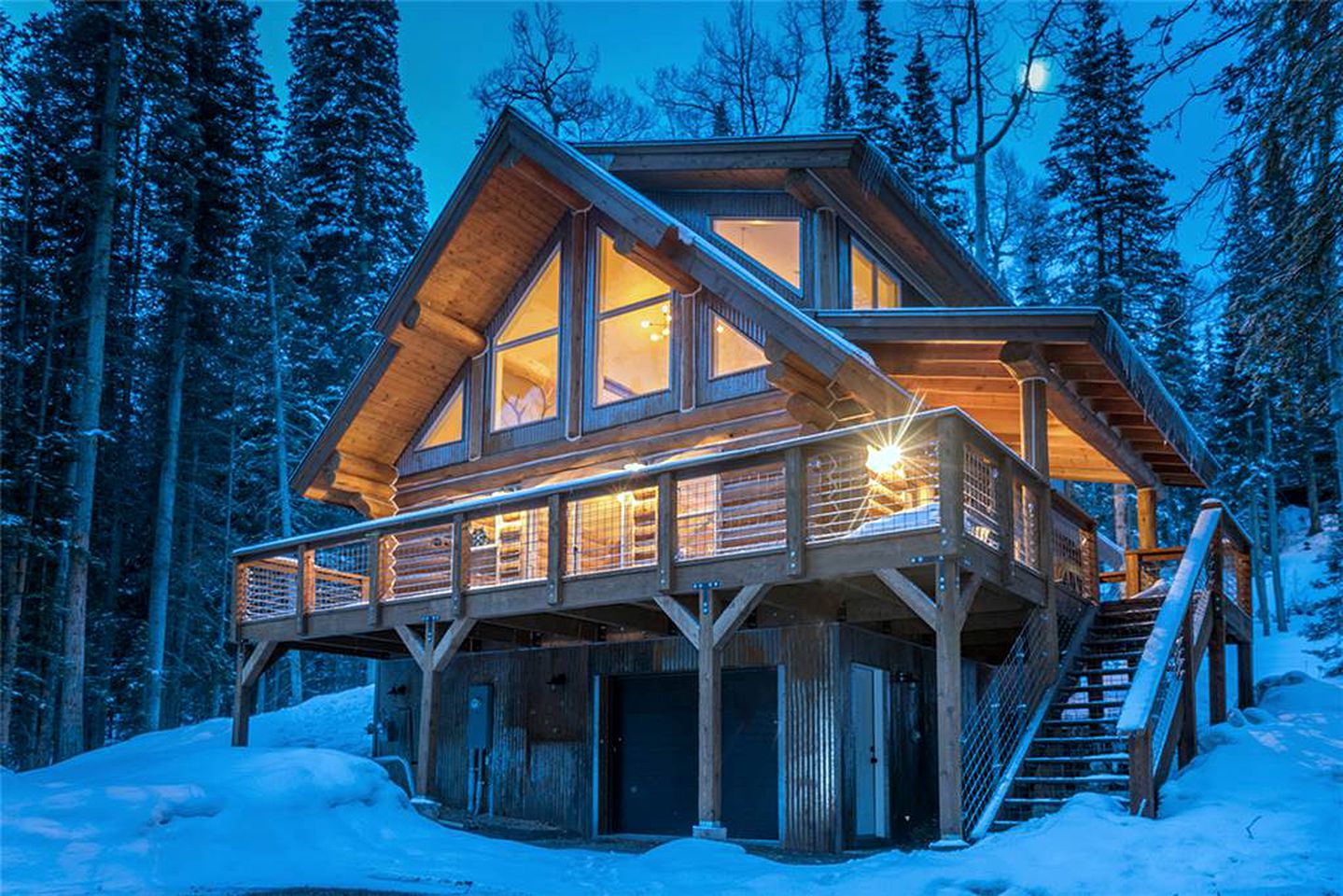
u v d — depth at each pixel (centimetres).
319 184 3497
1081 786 1067
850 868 895
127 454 2811
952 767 941
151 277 2711
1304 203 656
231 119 2800
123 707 2711
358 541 1495
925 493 1254
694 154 1505
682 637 1348
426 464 1838
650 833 1348
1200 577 1277
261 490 3155
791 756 1216
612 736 1407
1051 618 1191
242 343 2839
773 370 1324
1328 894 671
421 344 1761
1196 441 1528
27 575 2295
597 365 1636
